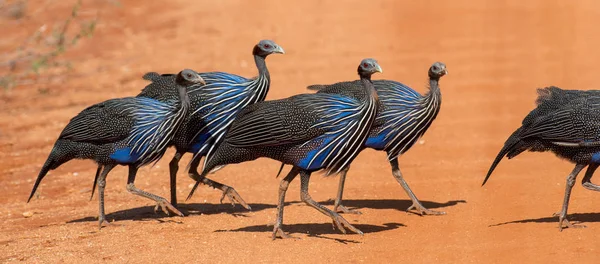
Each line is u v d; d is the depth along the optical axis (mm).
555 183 29906
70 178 35375
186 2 92938
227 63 60750
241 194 31250
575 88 46438
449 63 56062
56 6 82062
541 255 21922
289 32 73250
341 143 23719
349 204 29109
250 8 88312
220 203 30031
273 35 72188
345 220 24547
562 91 25203
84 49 68562
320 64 58406
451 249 23047
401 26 72438
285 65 58656
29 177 36031
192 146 27781
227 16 83312
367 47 64125
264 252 23547
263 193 31234
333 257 22812
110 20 80500
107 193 32562
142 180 34188
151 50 67688
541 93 25344
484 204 27984
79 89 54938
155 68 60469
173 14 85000
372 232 25344
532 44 60594
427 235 24703
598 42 59594
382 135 27000
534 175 31250
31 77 58750
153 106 26594
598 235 23391
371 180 32281
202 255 23547
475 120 41375
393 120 26859
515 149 25266
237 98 27344
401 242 24062
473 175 31859
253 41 69812
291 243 24312
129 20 81375
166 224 27250
